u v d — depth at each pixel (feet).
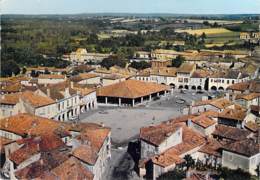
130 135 453.58
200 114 432.66
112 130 476.95
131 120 530.68
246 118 426.92
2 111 484.74
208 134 391.24
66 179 269.03
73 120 529.04
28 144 310.45
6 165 299.17
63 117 538.47
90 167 291.38
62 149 321.73
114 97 642.63
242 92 638.53
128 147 407.23
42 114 492.54
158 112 581.12
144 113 574.97
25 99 484.74
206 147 356.79
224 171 317.22
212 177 317.42
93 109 607.37
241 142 331.57
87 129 367.45
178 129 351.05
